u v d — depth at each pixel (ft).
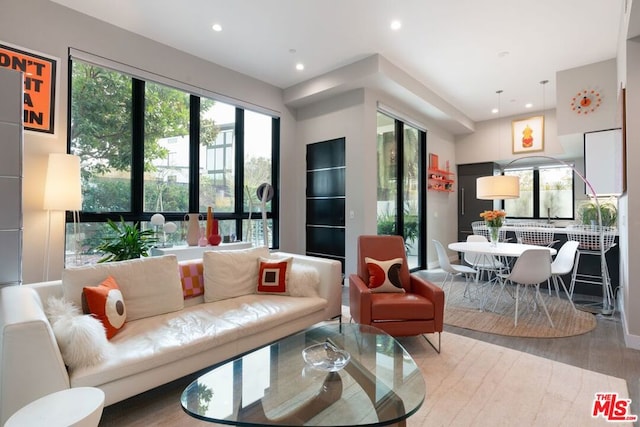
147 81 12.97
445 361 8.11
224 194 15.84
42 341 4.67
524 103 20.29
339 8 10.86
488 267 14.42
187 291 8.55
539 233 15.60
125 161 12.63
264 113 17.16
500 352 8.64
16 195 7.62
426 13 11.15
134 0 10.44
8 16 9.72
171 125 13.89
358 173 15.84
